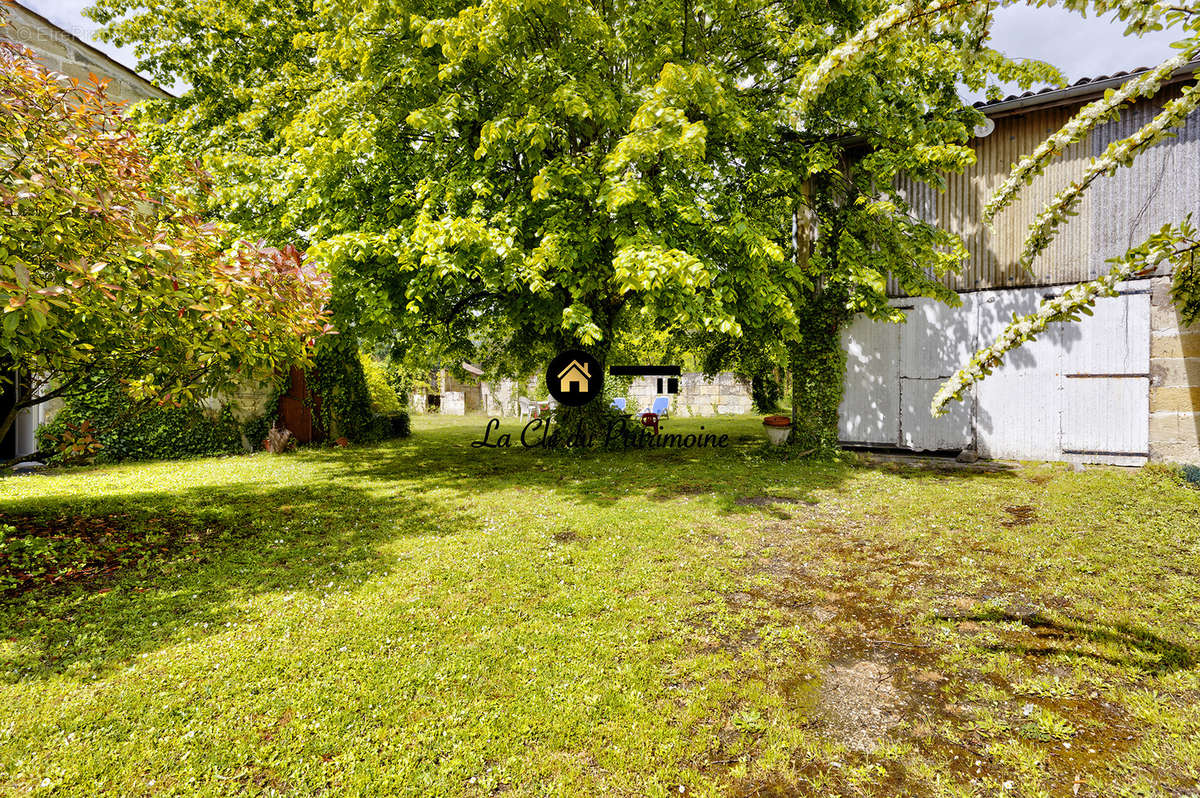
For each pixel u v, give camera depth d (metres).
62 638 3.41
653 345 19.58
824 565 4.79
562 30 8.48
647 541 5.42
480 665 3.12
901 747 2.48
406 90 8.97
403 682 2.95
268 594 4.12
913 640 3.47
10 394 9.49
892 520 6.17
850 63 1.84
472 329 13.44
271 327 4.96
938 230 9.52
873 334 10.98
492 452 12.20
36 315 3.10
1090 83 8.58
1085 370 9.27
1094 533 5.39
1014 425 9.84
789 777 2.32
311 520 6.20
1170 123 1.61
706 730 2.61
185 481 8.50
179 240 4.57
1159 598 3.88
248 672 3.03
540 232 8.12
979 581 4.35
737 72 9.80
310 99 9.18
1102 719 2.64
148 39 12.51
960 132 8.63
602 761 2.39
